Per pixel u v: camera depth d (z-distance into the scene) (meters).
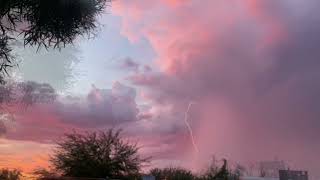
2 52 3.87
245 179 21.58
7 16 3.77
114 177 16.94
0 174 15.64
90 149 17.06
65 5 3.77
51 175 16.70
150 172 17.92
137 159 17.59
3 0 3.60
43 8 3.74
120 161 17.08
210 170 19.83
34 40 3.85
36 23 3.79
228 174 20.14
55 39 3.94
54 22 3.82
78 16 3.87
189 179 18.66
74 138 17.20
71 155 17.00
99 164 16.81
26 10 3.74
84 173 16.77
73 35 3.98
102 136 17.33
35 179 16.08
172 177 18.28
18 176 15.99
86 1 3.86
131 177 17.16
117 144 17.36
